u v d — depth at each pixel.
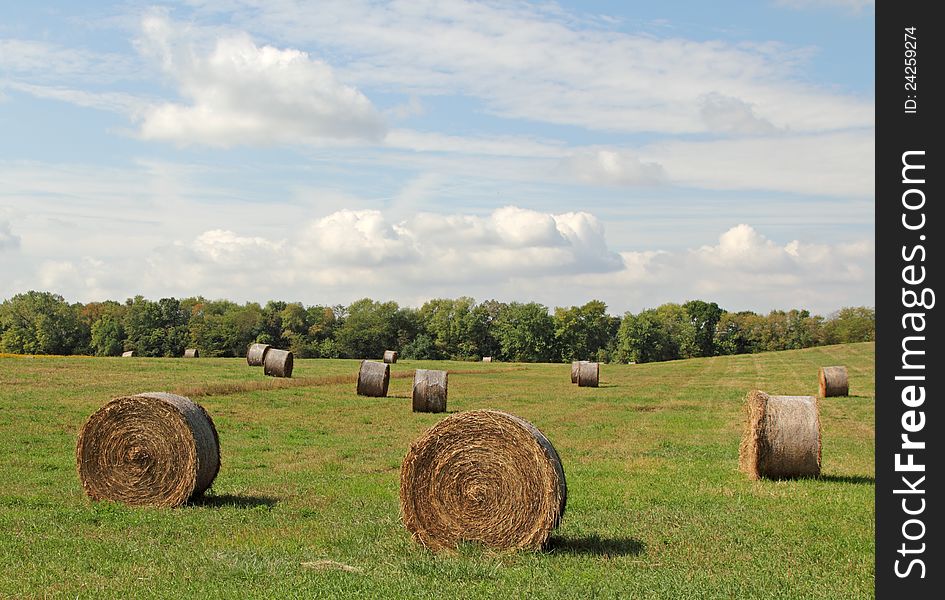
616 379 59.28
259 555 11.02
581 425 29.19
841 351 88.38
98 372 43.31
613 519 13.56
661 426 28.98
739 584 9.86
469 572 10.30
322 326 134.12
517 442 11.55
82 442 15.02
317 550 11.34
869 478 17.89
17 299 117.94
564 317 140.38
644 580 9.98
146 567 10.36
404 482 11.75
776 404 18.00
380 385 37.78
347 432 26.19
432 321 140.38
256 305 133.62
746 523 13.25
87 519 13.29
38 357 56.53
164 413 14.85
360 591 9.40
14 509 14.00
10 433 23.41
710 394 44.03
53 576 9.90
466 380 55.59
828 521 13.40
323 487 16.64
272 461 20.28
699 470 19.14
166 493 14.72
